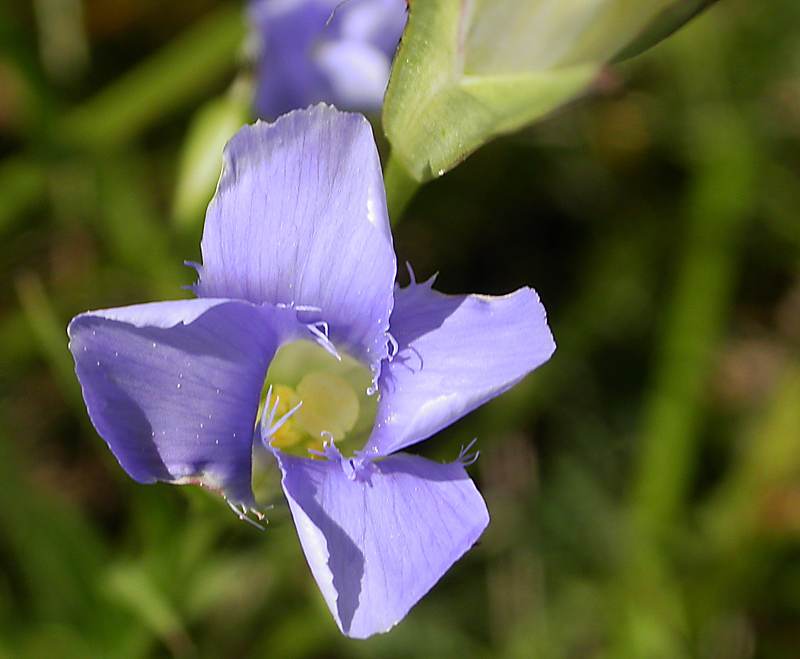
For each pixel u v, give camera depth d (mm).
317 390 243
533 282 376
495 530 338
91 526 294
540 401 350
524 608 331
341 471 236
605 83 235
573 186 379
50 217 350
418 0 237
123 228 319
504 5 234
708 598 337
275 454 236
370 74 291
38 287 277
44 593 292
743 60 371
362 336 237
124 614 291
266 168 232
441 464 238
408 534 234
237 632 315
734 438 372
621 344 370
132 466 232
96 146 340
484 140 240
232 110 298
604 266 375
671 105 375
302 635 315
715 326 358
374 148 231
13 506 290
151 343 230
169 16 377
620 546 337
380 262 233
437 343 237
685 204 377
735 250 365
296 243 233
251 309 233
